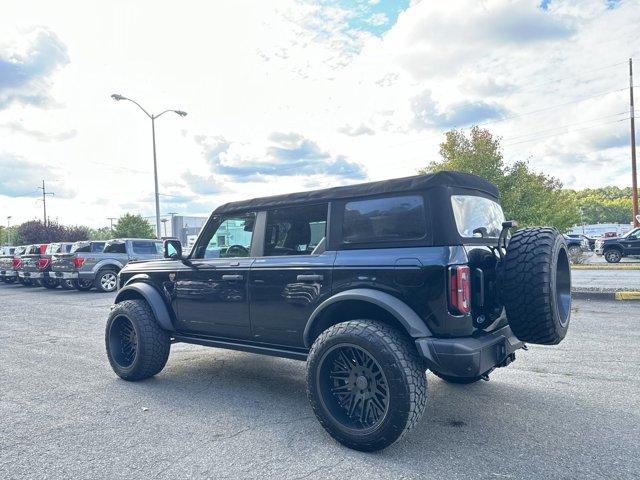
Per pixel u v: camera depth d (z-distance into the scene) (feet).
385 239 11.65
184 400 14.70
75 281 56.39
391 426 10.27
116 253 54.70
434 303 10.50
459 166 72.79
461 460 10.27
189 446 11.24
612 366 17.15
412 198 11.44
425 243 11.01
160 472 9.95
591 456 10.27
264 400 14.65
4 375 18.13
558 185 85.81
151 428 12.41
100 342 24.90
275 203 14.02
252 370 18.26
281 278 13.19
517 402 13.76
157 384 16.51
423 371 10.81
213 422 12.80
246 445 11.27
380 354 10.39
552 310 10.75
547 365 17.49
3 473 10.00
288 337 13.25
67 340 25.54
